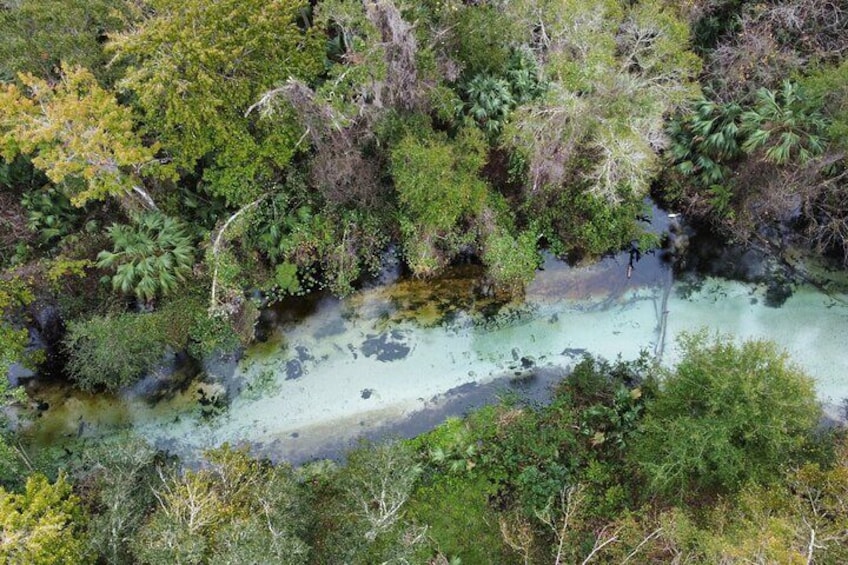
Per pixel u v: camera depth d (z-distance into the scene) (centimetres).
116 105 1530
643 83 1659
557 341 1834
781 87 1777
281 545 1181
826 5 1845
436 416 1711
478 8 1712
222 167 1797
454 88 1819
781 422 1246
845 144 1608
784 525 1137
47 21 1555
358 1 1584
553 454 1554
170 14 1473
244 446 1661
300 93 1545
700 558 1230
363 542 1298
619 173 1694
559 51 1712
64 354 1783
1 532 1192
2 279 1598
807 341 1817
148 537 1236
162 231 1738
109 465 1430
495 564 1440
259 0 1506
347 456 1594
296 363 1797
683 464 1309
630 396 1614
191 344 1784
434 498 1538
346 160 1689
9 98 1403
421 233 1852
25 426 1697
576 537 1420
